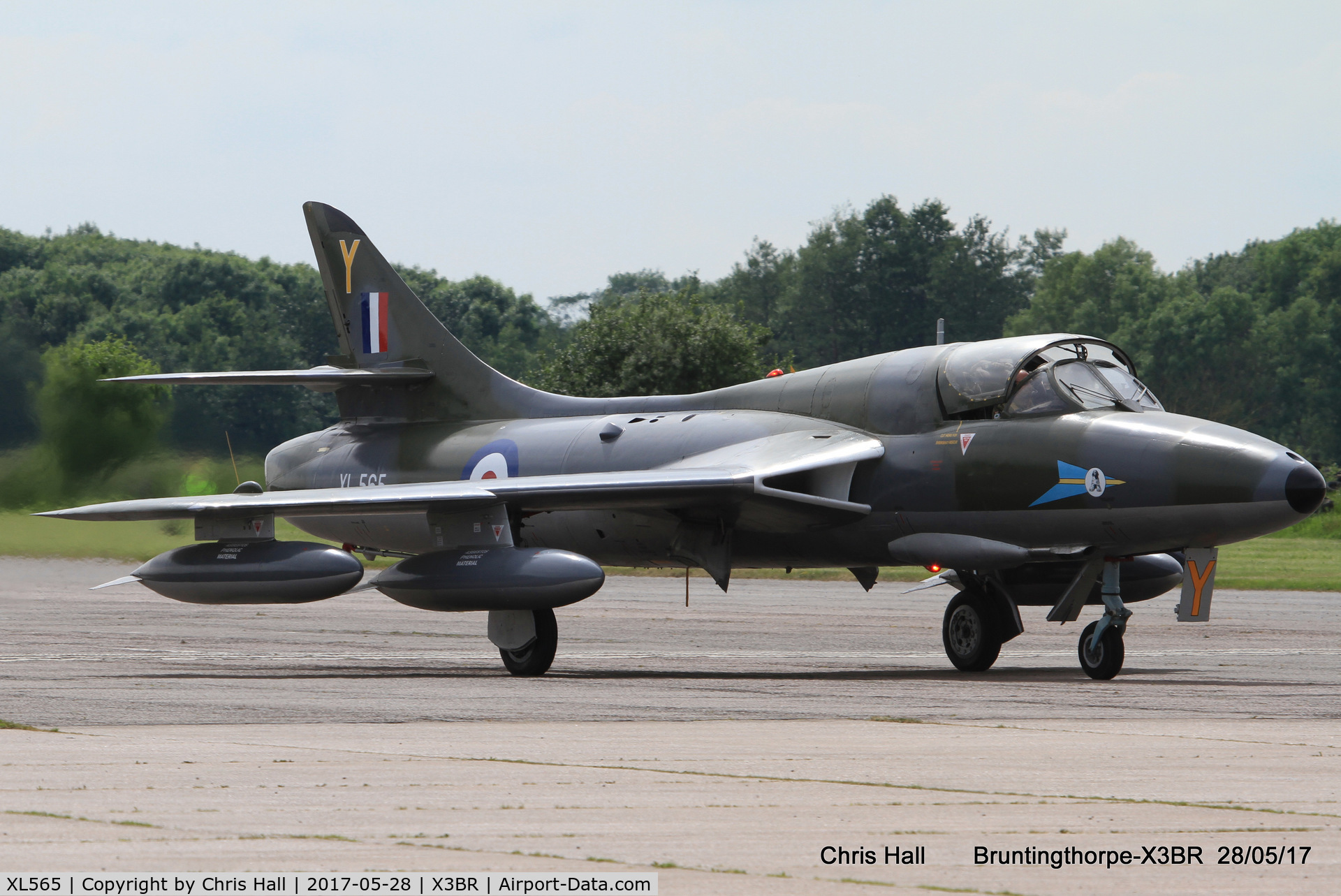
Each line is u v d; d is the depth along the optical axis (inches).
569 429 1941.4
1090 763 858.8
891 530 1624.0
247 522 1647.4
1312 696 1304.1
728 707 1184.8
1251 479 1376.7
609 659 1779.0
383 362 2208.4
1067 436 1489.9
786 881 553.0
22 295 7455.7
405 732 1001.5
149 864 572.4
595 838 626.5
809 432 1692.9
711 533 1705.2
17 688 1322.6
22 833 628.7
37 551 3358.8
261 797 722.8
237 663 1656.0
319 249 2282.2
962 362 1595.7
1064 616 1547.7
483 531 1606.8
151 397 3624.5
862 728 1035.9
